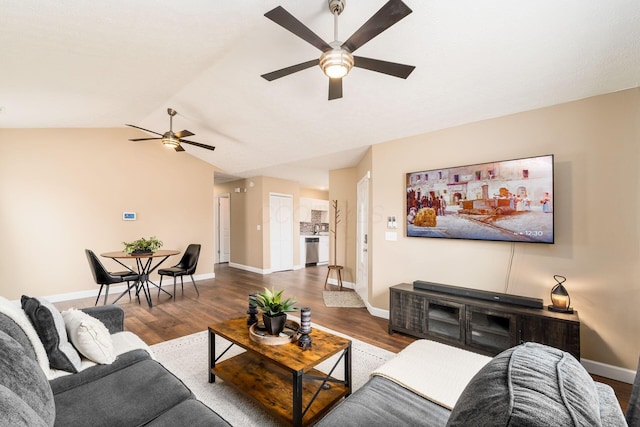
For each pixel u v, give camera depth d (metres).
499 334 2.48
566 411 0.55
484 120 2.93
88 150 4.62
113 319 2.11
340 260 5.60
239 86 3.21
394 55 2.34
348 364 1.94
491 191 2.80
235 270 7.06
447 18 1.99
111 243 4.81
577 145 2.44
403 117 3.14
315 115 3.46
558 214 2.52
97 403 1.28
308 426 1.67
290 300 2.07
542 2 1.78
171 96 3.65
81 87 2.89
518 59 2.20
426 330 2.88
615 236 2.29
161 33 2.15
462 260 3.04
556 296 2.36
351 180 5.49
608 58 2.05
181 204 5.63
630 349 2.23
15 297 4.02
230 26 2.19
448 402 1.30
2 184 3.96
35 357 1.39
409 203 3.40
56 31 1.93
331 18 2.04
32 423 0.68
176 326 3.31
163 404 1.30
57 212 4.35
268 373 2.07
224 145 4.98
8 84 2.62
